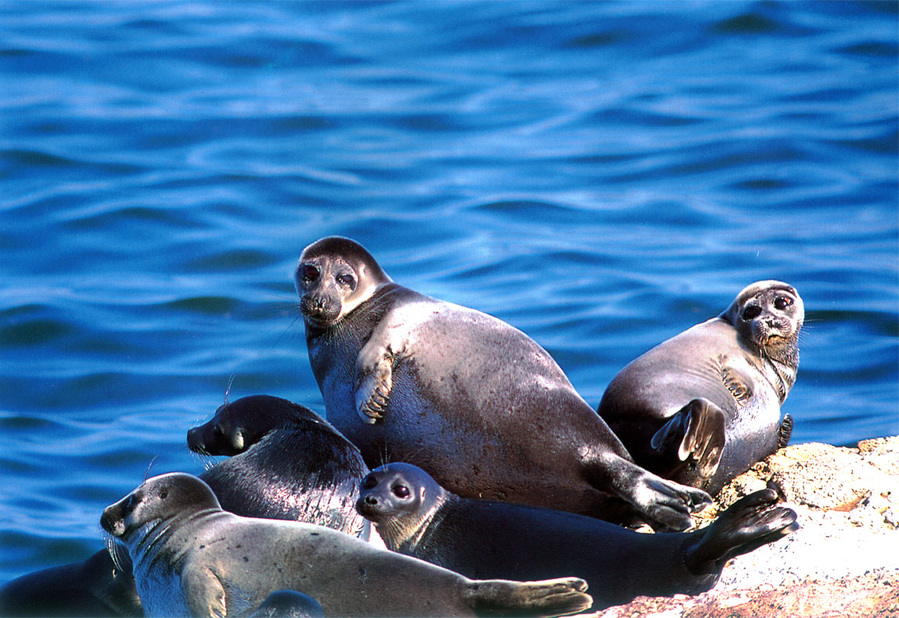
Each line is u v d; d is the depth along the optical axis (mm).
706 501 30703
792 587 25328
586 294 58781
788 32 98062
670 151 78000
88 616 30188
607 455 31344
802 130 79562
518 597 23625
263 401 32094
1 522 42281
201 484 27281
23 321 57594
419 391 31922
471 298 58688
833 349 54656
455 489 32500
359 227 67750
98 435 48719
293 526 25750
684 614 24578
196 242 66375
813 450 37250
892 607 23656
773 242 65125
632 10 104125
